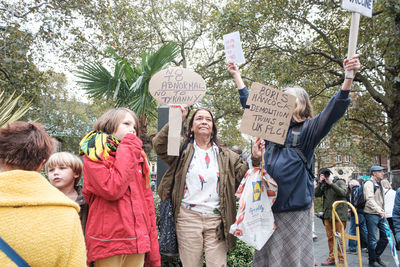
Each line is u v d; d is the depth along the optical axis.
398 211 3.33
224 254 2.46
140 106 5.69
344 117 15.96
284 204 2.13
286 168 2.12
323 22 12.22
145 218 1.98
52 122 20.75
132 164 1.84
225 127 19.50
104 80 5.96
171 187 2.57
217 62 13.49
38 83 9.93
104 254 1.79
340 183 6.08
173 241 2.46
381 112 16.14
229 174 2.55
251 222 2.13
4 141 1.09
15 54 8.09
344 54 11.98
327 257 6.44
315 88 14.89
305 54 11.36
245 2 11.14
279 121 2.14
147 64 5.59
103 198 1.85
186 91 2.56
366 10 1.97
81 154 1.95
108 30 9.05
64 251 1.03
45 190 1.08
